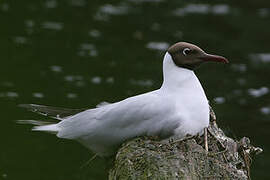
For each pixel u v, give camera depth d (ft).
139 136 32.04
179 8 74.13
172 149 29.35
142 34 66.74
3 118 48.32
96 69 58.44
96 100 52.06
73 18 70.23
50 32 66.03
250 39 65.98
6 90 53.06
